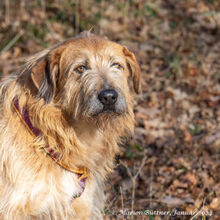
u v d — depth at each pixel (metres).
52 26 16.80
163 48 15.73
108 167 7.82
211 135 11.27
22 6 17.69
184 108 12.56
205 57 15.04
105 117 6.75
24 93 6.80
